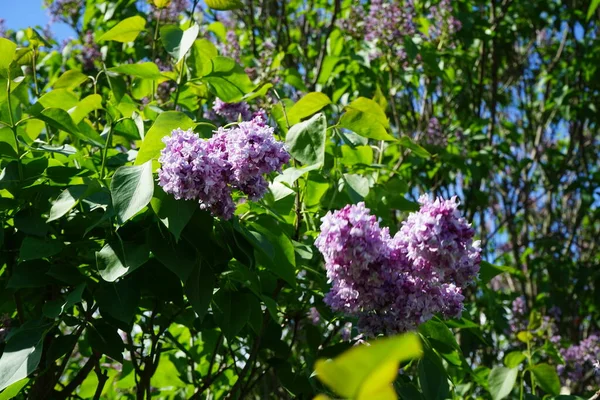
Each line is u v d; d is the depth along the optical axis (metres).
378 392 0.36
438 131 1.80
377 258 0.75
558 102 2.47
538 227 2.99
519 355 1.15
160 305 1.00
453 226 0.74
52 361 0.87
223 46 1.69
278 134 1.12
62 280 0.86
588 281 2.42
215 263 0.86
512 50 2.68
